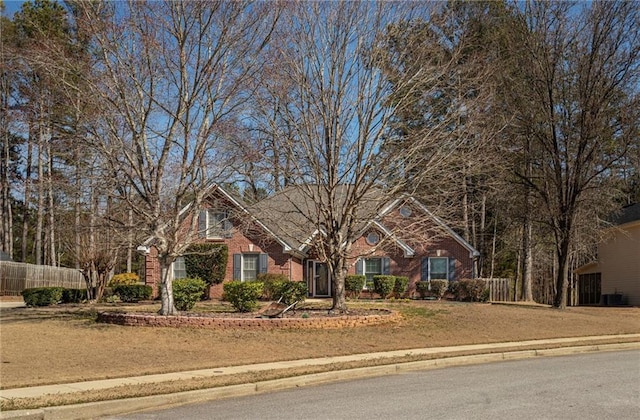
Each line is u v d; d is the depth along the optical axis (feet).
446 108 81.00
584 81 89.20
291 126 66.90
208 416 30.63
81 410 31.12
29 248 186.80
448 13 76.13
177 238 66.18
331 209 68.18
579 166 91.35
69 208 92.73
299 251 101.91
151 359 46.55
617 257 123.03
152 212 64.28
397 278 104.22
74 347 50.26
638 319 84.12
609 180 103.04
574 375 42.73
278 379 39.65
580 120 91.66
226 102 64.49
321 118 66.95
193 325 60.08
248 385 37.86
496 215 138.21
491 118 77.25
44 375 39.70
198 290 72.79
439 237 103.96
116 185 65.00
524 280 131.34
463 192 97.71
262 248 103.35
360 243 108.47
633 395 34.65
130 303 92.17
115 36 62.28
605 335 69.72
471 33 88.43
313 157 67.15
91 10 63.36
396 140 69.26
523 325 73.05
